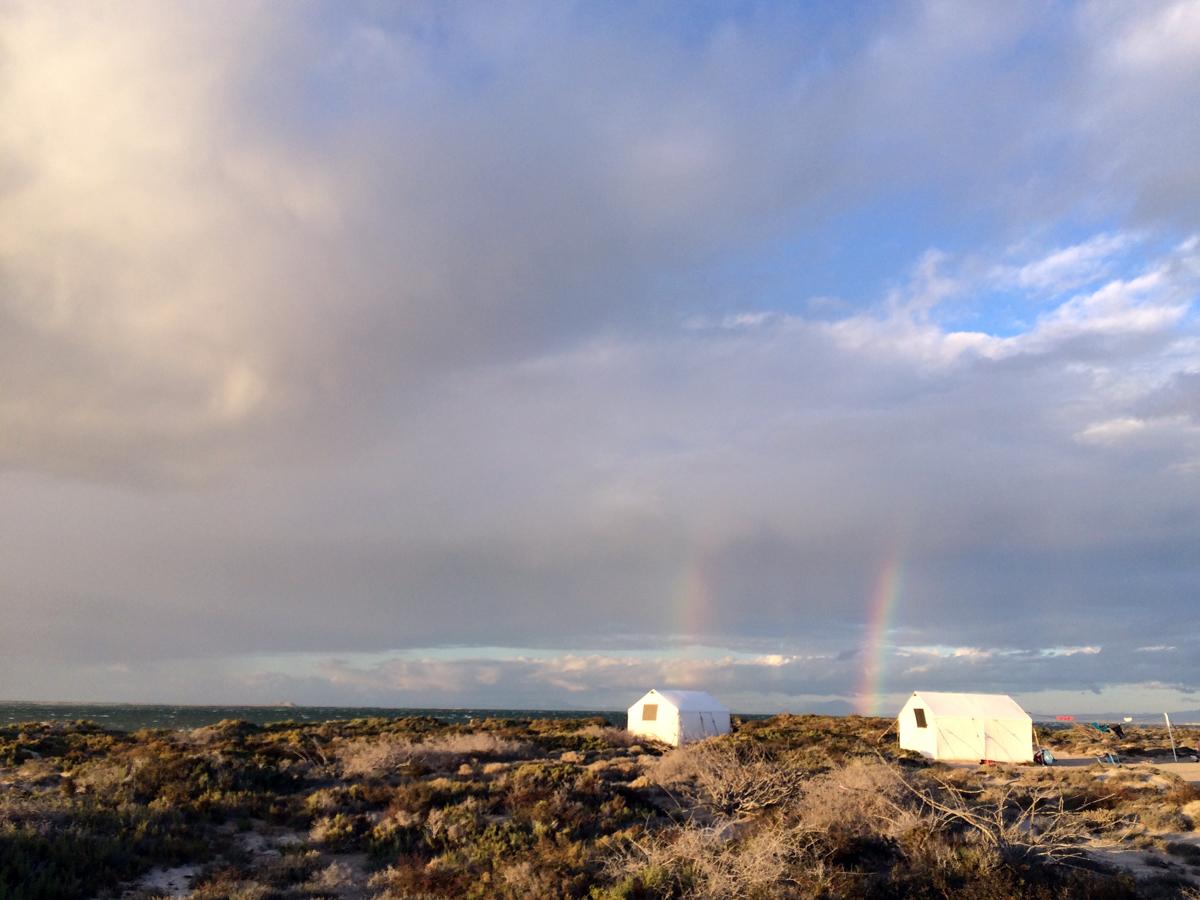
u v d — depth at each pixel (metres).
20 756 33.69
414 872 15.17
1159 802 25.05
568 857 15.37
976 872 13.48
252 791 23.69
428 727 62.25
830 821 16.09
